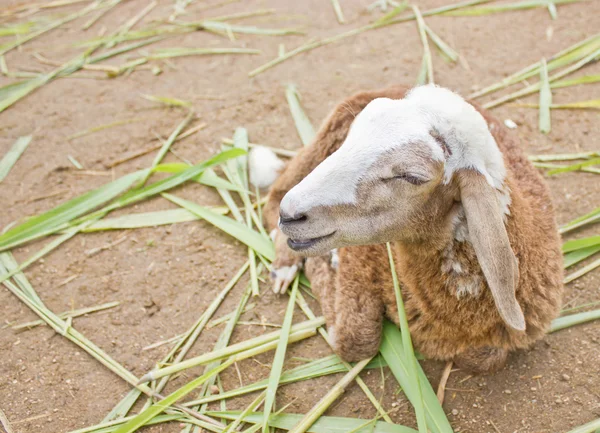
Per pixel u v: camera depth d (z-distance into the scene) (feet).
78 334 4.30
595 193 4.84
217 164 5.22
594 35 5.98
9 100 5.78
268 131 5.45
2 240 4.72
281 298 4.50
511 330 3.89
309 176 3.63
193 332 4.33
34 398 4.09
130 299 4.50
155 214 4.92
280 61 6.10
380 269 4.09
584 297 4.35
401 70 5.85
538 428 3.87
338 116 4.39
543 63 5.70
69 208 4.87
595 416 3.88
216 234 4.83
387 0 6.82
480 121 3.63
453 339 3.98
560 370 4.06
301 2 7.00
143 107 5.73
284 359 4.22
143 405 4.06
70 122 5.63
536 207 4.00
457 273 3.77
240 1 7.11
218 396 4.03
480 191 3.55
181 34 6.64
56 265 4.69
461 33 6.27
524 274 3.80
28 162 5.32
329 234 3.66
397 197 3.59
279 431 3.93
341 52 6.16
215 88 5.86
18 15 7.11
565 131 5.25
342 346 4.10
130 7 7.18
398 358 4.08
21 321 4.42
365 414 3.97
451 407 3.99
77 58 6.29
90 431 3.92
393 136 3.54
